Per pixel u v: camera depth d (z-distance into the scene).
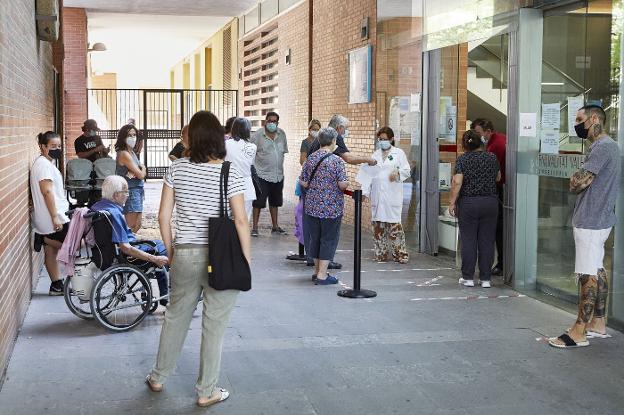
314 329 6.48
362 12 12.65
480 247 8.21
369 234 12.30
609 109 6.70
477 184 8.12
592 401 4.85
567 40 7.30
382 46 11.78
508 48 8.12
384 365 5.53
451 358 5.71
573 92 7.21
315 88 15.43
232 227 4.54
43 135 7.50
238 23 22.14
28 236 7.36
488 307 7.33
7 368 5.35
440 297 7.75
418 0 10.46
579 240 6.00
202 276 4.65
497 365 5.55
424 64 10.32
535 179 7.95
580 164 7.11
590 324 6.32
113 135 22.52
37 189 7.33
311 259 9.47
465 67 9.74
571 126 7.25
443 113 10.18
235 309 7.17
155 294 7.52
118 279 6.48
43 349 5.81
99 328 6.43
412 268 9.38
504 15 8.16
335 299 7.62
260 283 8.40
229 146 8.86
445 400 4.84
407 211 11.01
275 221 12.29
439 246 10.45
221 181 4.56
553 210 7.67
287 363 5.55
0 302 5.06
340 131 9.04
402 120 11.14
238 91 22.33
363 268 9.37
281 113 18.09
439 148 10.24
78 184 10.55
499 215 8.75
